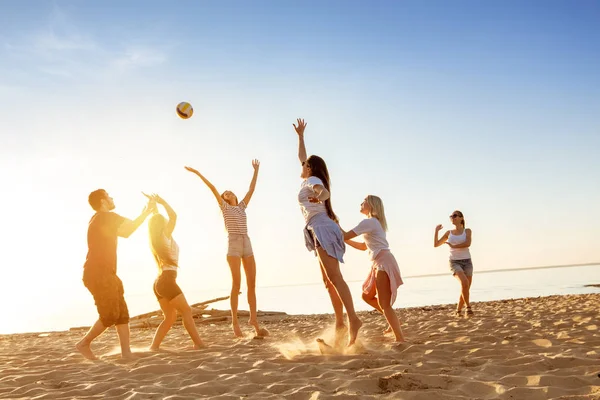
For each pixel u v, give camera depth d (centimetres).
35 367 522
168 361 497
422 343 529
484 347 485
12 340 1077
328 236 510
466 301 883
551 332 582
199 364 468
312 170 531
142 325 1239
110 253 549
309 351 521
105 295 540
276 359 475
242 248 740
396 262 552
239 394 341
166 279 606
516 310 1018
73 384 407
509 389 308
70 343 863
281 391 345
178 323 1276
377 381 345
